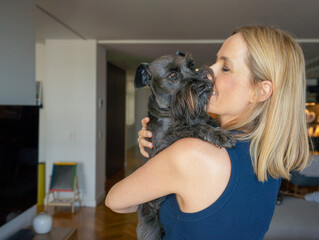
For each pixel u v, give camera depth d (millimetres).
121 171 7121
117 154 7152
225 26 3711
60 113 4543
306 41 4348
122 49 4973
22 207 2482
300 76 757
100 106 4695
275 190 761
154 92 1157
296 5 2975
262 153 697
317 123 6188
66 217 3982
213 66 870
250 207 687
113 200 837
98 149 4668
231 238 682
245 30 809
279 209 2533
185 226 702
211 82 849
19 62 2578
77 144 4531
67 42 4480
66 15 3322
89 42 4457
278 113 721
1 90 2326
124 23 3613
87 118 4512
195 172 682
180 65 1144
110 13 3250
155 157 762
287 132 724
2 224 2170
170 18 3406
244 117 799
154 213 993
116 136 7023
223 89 824
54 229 2756
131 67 7172
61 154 4555
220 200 670
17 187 2381
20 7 2578
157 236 968
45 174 4566
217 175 674
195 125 799
